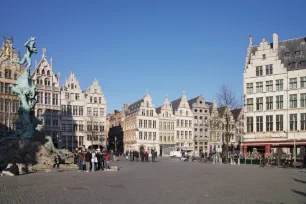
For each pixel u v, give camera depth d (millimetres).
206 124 105000
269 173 32375
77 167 36469
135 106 108875
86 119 94188
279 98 68625
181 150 94500
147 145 102625
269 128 69312
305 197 16625
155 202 14953
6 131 74188
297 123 66062
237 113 104750
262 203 14859
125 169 37406
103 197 16219
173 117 107500
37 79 84188
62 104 91188
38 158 36875
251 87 72312
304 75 66188
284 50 70500
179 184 22125
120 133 117250
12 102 77500
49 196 16312
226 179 25766
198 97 112062
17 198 15578
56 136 85625
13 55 79375
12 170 27516
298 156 58875
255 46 76375
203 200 15570
